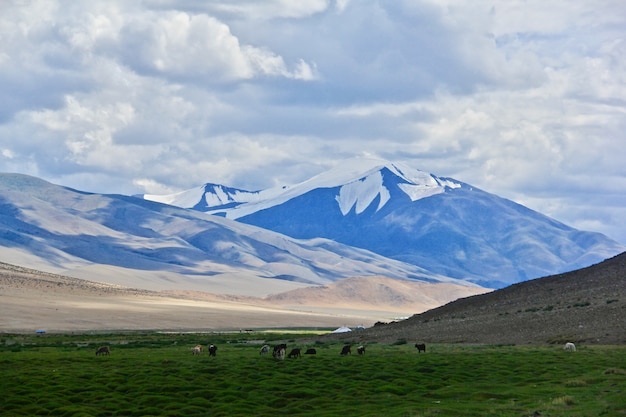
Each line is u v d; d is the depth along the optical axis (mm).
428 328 147375
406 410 64688
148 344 155000
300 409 68875
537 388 74000
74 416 65938
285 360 98688
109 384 80562
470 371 86125
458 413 61594
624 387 70625
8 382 81312
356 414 64750
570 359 92500
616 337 113562
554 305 142500
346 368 89625
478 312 155250
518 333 127750
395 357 101000
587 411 58844
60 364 97875
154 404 71875
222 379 83125
